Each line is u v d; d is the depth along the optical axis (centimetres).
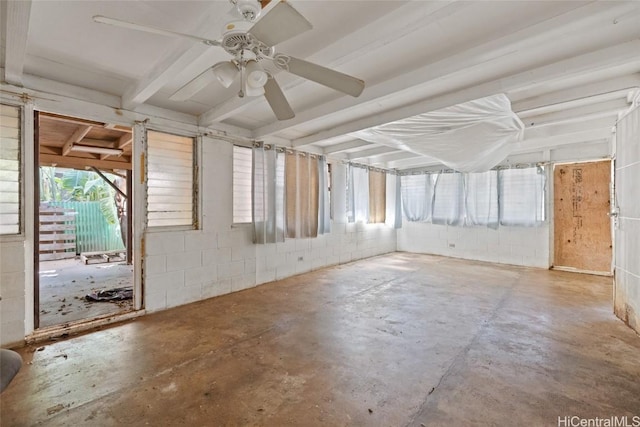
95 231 773
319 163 546
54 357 241
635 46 208
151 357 241
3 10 174
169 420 171
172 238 359
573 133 419
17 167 262
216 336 280
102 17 134
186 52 211
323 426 167
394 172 751
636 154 281
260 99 298
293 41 216
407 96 307
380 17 192
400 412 178
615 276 327
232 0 142
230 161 419
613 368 222
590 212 535
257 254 457
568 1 175
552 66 239
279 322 313
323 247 581
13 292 259
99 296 387
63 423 168
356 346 260
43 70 264
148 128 342
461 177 657
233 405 184
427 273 536
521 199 577
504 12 184
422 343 266
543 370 221
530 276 509
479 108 305
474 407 181
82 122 354
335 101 320
